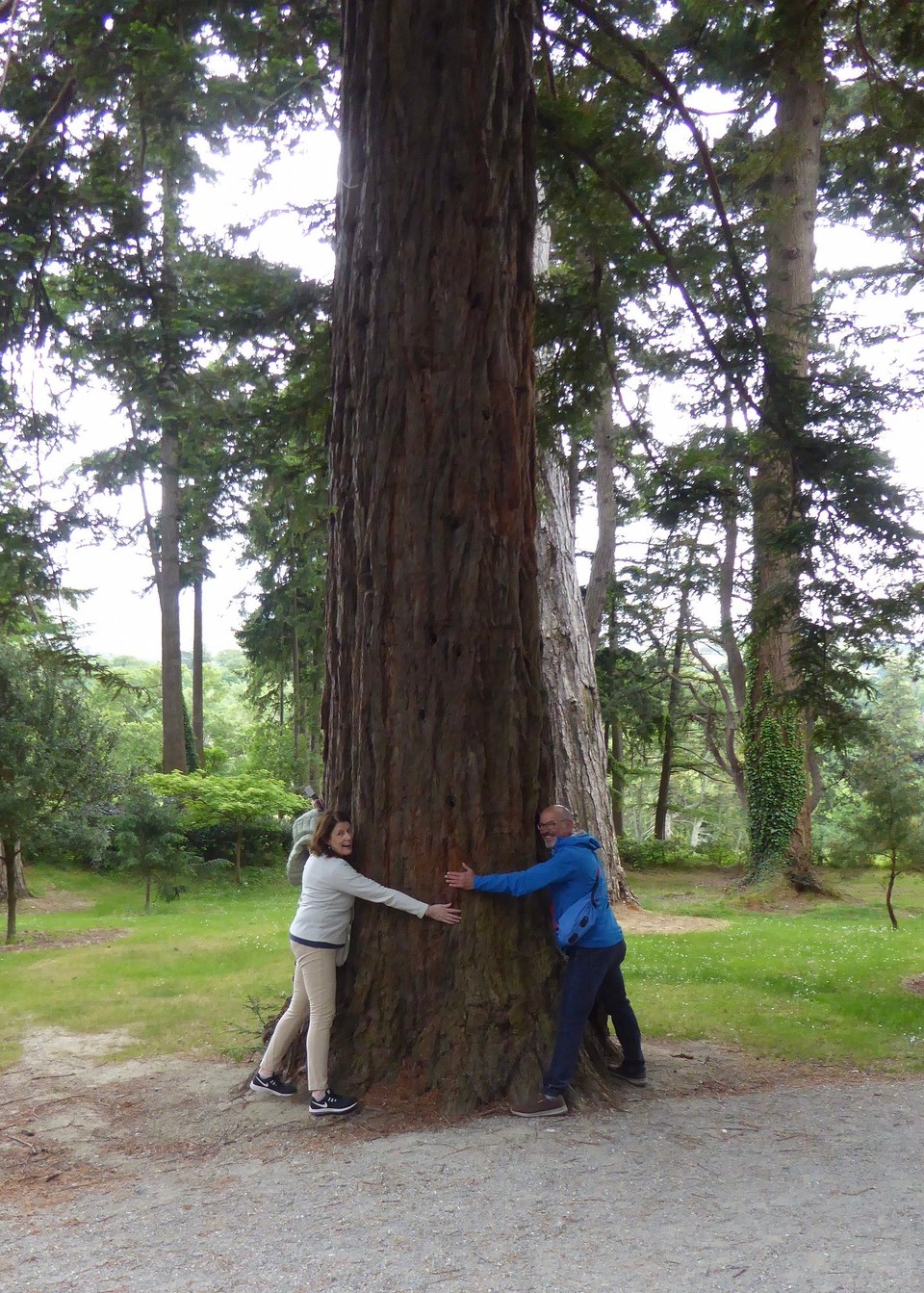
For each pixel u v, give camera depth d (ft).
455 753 18.95
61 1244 13.21
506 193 19.33
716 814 148.87
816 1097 19.83
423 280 18.85
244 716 197.57
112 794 58.08
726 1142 16.40
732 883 81.61
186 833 89.76
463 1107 17.78
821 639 26.53
